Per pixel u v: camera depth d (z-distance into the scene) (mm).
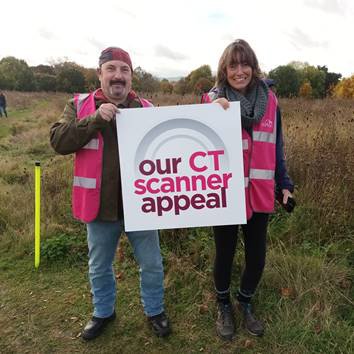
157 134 2217
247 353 2582
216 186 2273
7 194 5391
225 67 2336
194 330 2811
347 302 2912
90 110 2293
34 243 4125
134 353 2635
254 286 2691
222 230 2518
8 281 3520
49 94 43938
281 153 2564
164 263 3588
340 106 10859
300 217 3877
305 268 3156
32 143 10836
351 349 2506
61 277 3557
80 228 4387
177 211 2301
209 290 3160
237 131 2213
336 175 3971
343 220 3680
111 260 2648
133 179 2262
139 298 3180
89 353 2639
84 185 2342
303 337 2598
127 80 2275
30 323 2920
